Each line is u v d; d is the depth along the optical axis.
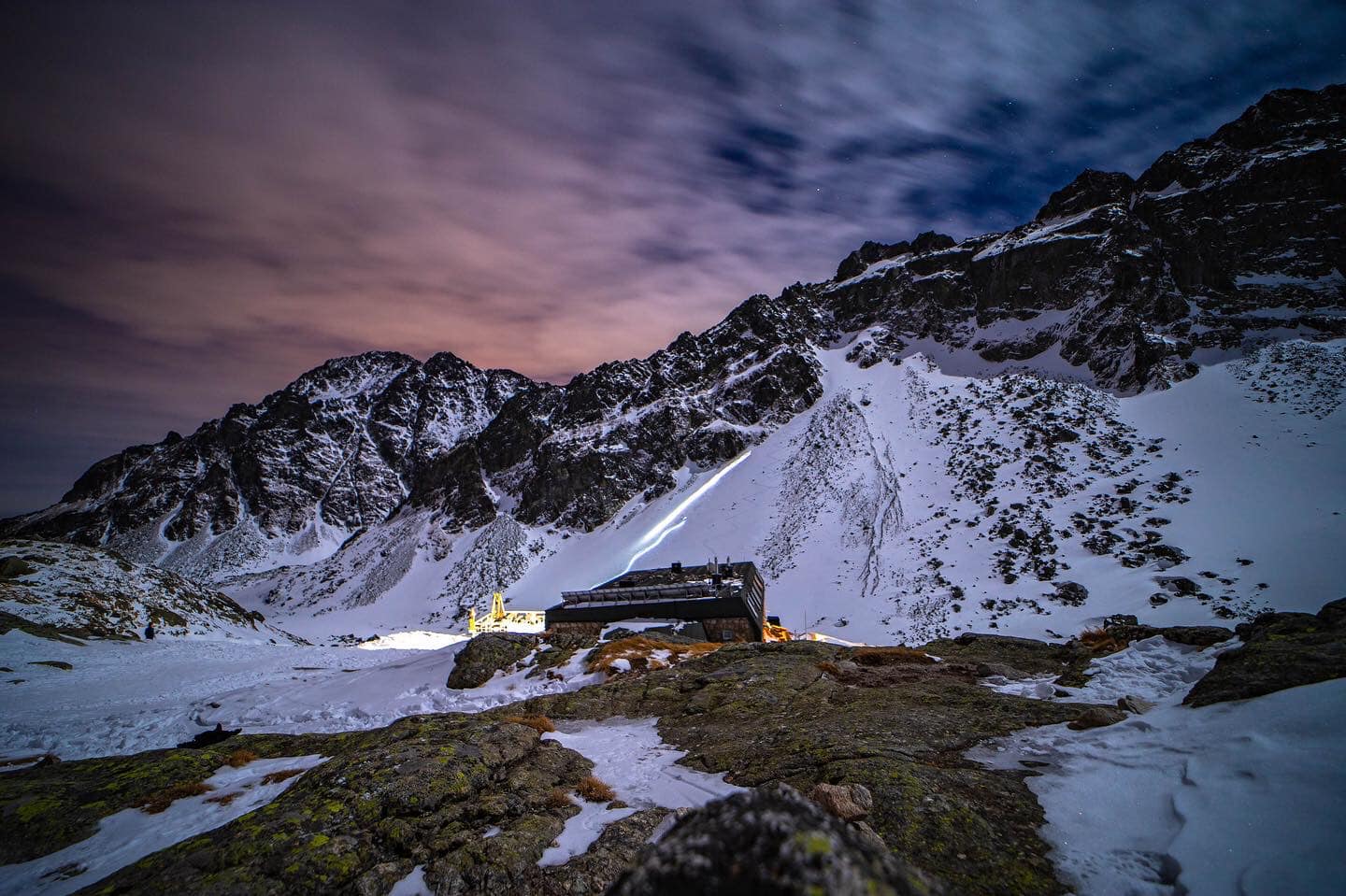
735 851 2.46
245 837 7.93
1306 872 5.52
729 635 30.67
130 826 10.08
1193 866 6.14
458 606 165.50
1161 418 127.19
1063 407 141.25
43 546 61.56
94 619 51.00
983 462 131.62
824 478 148.12
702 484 176.12
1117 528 98.94
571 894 7.46
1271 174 178.12
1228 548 85.50
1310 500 90.56
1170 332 155.38
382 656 43.97
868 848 2.69
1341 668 9.08
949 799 7.94
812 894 2.06
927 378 180.38
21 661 37.00
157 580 65.31
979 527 111.62
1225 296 160.38
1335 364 122.31
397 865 7.93
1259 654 10.33
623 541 165.25
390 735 13.35
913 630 88.69
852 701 14.07
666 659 21.86
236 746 13.94
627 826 8.84
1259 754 7.51
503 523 197.12
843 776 8.91
